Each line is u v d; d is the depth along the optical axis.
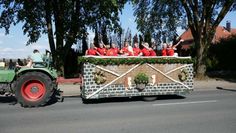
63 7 23.34
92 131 8.30
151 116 10.12
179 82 13.89
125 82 13.11
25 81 12.09
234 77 25.42
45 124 9.16
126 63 13.05
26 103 12.06
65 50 23.52
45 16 23.58
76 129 8.53
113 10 23.05
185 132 8.12
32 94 12.22
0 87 12.27
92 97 12.78
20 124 9.20
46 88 12.23
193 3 23.41
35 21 23.44
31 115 10.52
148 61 13.29
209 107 11.74
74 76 26.42
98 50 13.92
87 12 23.66
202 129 8.42
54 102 13.31
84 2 23.16
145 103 12.77
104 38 26.50
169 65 13.69
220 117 9.95
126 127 8.70
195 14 23.39
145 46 14.13
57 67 23.11
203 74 23.41
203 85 19.70
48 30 23.31
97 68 12.77
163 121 9.38
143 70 13.32
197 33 23.48
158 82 13.54
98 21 24.28
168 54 14.16
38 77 12.16
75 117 10.09
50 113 10.82
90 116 10.23
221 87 18.92
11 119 9.91
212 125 8.88
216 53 32.44
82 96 13.31
